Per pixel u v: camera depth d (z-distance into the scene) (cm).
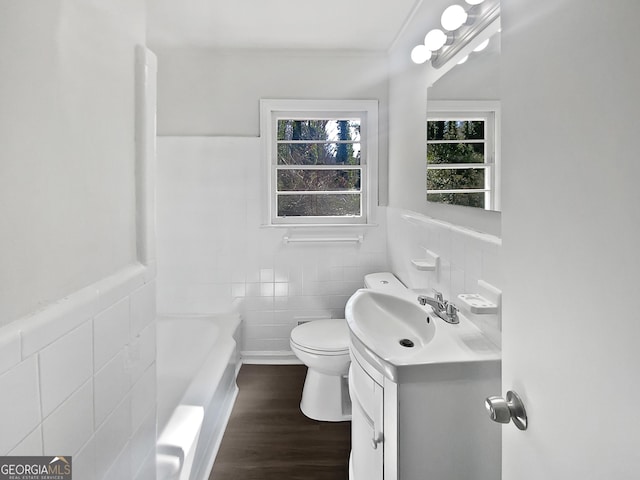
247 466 196
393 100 296
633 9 49
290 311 318
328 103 310
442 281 191
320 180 324
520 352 76
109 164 93
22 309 65
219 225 312
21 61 63
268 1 233
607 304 54
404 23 260
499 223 138
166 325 293
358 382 158
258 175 310
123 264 101
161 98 307
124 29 100
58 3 73
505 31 81
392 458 127
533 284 72
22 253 64
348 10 244
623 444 51
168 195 309
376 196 317
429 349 133
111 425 92
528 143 73
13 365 61
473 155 156
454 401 125
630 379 50
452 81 179
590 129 57
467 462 126
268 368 309
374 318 184
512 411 77
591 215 57
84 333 80
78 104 80
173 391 251
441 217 197
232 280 314
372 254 319
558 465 65
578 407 60
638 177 48
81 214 81
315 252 316
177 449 153
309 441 216
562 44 63
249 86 309
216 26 266
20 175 63
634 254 49
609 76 53
